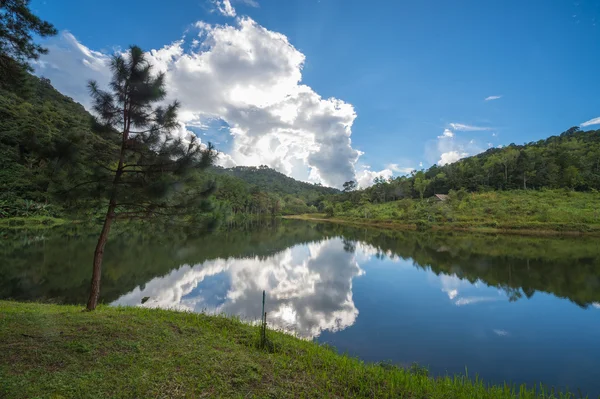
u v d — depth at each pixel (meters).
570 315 15.02
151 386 5.07
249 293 17.95
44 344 6.13
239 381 5.62
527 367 10.04
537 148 102.19
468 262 28.27
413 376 7.43
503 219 57.44
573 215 53.62
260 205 120.31
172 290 18.00
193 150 8.90
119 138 9.48
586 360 10.54
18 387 4.54
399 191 113.19
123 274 20.98
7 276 19.31
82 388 4.74
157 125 9.72
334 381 6.35
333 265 27.53
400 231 61.53
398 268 26.28
